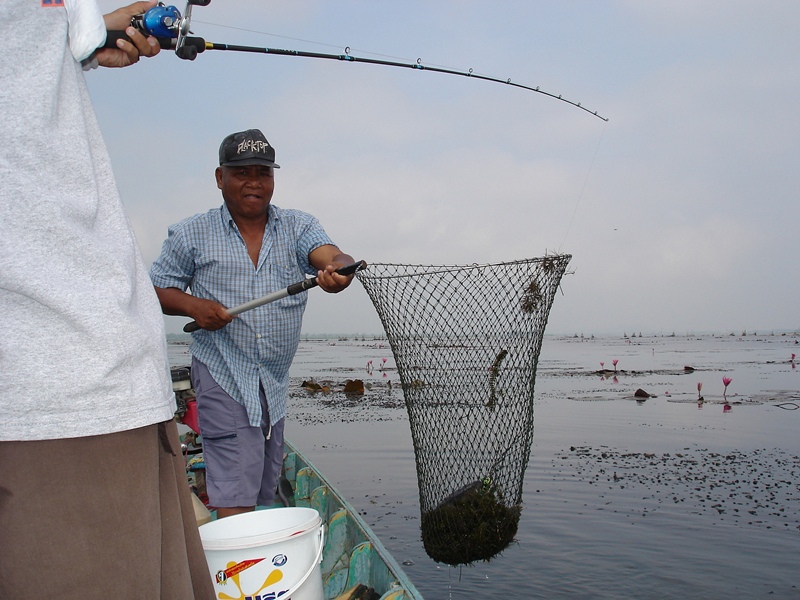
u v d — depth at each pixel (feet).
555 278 13.01
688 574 21.88
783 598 19.84
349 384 84.48
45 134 5.36
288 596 9.47
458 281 13.12
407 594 9.80
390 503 31.12
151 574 5.58
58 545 5.23
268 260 12.26
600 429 51.98
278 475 13.05
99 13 5.78
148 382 5.67
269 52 10.12
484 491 12.87
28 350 5.14
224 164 11.81
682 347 242.37
